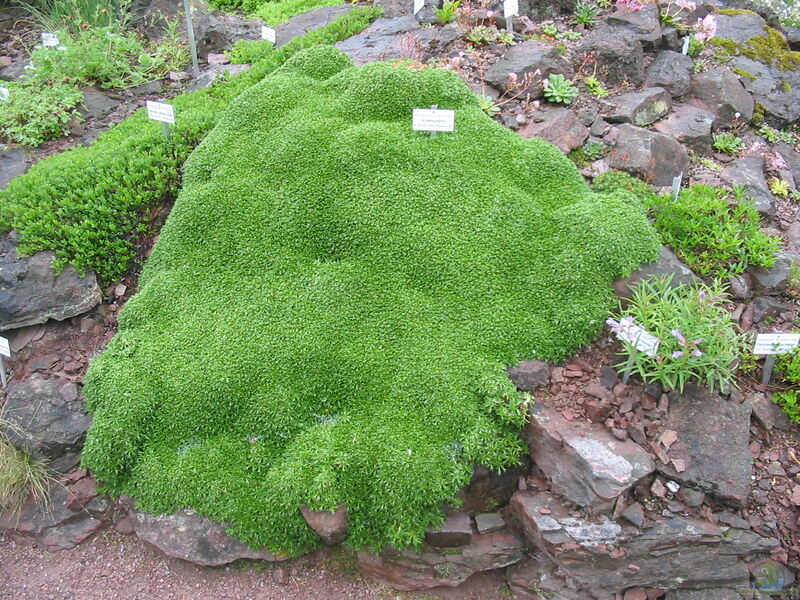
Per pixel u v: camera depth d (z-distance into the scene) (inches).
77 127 95.7
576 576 53.6
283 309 65.2
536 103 82.6
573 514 54.1
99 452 60.2
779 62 92.0
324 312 64.3
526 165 72.2
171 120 79.9
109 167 79.6
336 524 55.9
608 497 52.5
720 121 84.9
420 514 55.5
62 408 65.7
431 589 57.5
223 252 69.8
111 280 74.4
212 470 59.4
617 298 62.8
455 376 59.2
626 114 80.6
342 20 105.6
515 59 86.0
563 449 55.6
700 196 70.0
